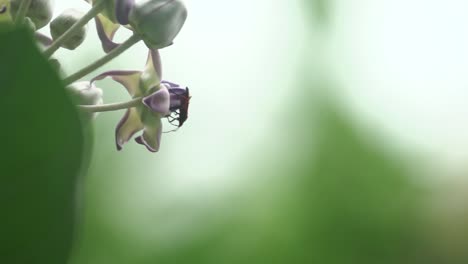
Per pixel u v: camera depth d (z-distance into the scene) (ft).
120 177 2.88
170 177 3.00
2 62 1.45
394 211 3.33
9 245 1.51
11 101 1.47
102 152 2.84
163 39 2.03
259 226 3.09
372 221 3.29
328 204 3.25
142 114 2.04
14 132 1.48
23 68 1.46
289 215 3.17
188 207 3.00
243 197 3.10
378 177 3.37
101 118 2.81
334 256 3.24
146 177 2.92
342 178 3.30
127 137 2.05
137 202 2.90
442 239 3.34
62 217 1.51
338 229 3.24
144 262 2.91
